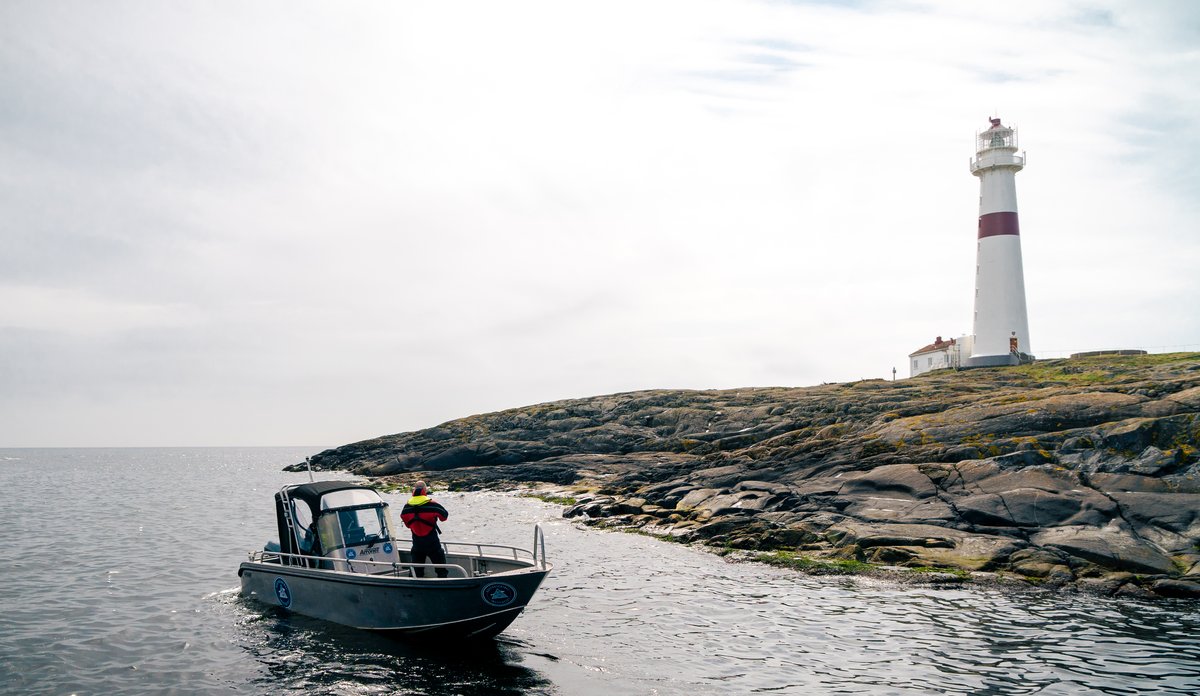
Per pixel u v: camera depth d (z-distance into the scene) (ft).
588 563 81.51
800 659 47.50
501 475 184.96
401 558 62.08
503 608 48.37
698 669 45.65
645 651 49.34
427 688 42.34
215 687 42.73
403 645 50.19
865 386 196.75
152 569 78.59
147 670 45.57
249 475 320.91
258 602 61.98
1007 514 80.69
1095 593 64.69
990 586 67.56
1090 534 73.77
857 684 42.78
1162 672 44.34
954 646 49.98
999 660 46.88
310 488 58.08
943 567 73.15
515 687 42.50
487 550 88.07
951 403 128.77
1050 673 44.29
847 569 75.25
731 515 99.91
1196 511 73.97
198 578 73.61
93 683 43.39
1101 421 98.73
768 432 157.79
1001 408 108.99
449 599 48.44
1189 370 130.62
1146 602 61.72
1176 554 69.82
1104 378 146.41
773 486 105.29
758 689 42.11
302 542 58.34
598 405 226.38
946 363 220.64
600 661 47.19
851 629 54.54
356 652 48.70
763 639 52.06
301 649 49.29
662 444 185.78
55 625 55.47
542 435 212.64
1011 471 88.94
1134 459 84.99
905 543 79.30
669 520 106.73
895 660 47.11
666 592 67.05
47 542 99.35
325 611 55.31
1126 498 77.92
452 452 207.41
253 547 96.32
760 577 73.82
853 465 105.81
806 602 63.05
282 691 42.04
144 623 55.83
